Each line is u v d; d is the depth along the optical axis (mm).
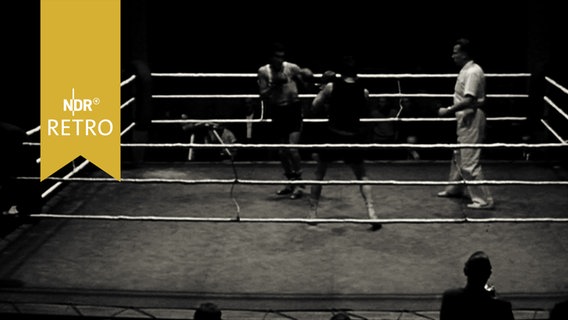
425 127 10062
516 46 11805
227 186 8148
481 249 6656
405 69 12102
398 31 12156
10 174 6414
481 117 7434
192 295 5918
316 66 12273
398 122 9453
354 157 6934
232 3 12172
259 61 12227
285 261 6457
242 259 6496
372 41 12188
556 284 6062
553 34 10789
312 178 8336
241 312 5695
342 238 6875
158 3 12133
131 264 6418
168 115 10445
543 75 8695
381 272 6262
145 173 8562
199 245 6766
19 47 11188
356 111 6934
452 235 6926
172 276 6215
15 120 11078
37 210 6797
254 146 6074
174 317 5652
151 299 5863
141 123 8797
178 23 12195
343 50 12227
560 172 8492
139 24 8891
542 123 8867
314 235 6941
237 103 10336
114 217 6238
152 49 12219
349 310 5711
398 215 7344
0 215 6414
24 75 11156
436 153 10320
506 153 10469
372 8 12109
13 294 5926
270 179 8289
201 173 8562
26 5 11211
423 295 5910
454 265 6371
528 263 6406
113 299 5863
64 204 7641
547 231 6992
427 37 12094
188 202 7719
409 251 6621
